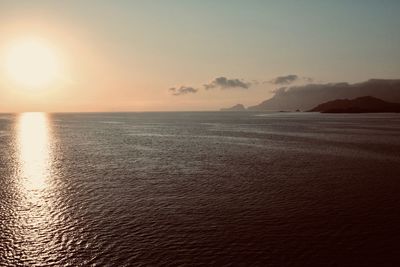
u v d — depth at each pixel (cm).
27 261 2089
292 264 2036
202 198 3472
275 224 2702
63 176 4606
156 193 3681
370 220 2795
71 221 2786
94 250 2233
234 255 2152
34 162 5825
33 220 2811
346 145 8138
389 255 2145
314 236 2456
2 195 3616
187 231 2553
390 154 6600
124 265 2023
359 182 4178
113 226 2666
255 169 5062
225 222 2752
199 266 2009
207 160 5962
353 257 2122
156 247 2273
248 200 3397
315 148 7619
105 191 3775
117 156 6519
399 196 3541
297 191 3750
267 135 11256
